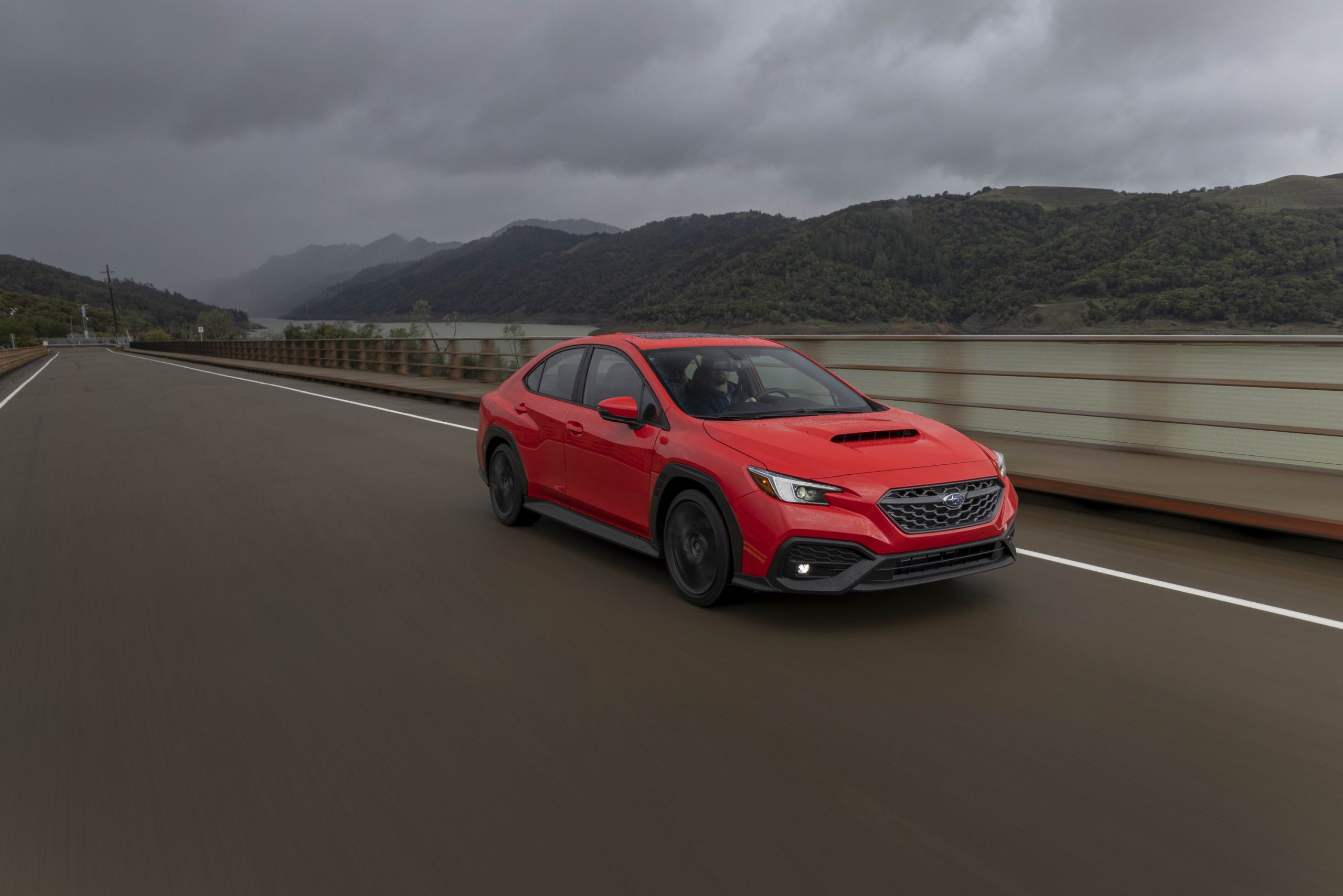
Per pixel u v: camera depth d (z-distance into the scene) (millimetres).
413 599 4805
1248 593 4609
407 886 2258
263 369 36219
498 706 3387
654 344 5469
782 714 3242
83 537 6656
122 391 25062
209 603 4848
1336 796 2602
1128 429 8102
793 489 4086
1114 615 4277
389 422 14125
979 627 4125
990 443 8672
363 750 3043
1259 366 7352
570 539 6121
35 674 3879
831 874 2256
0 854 2469
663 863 2320
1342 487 6309
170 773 2916
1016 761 2846
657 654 3883
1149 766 2799
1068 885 2191
